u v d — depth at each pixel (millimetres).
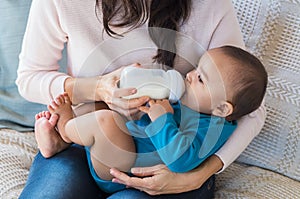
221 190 1333
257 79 1171
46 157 1241
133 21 1166
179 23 1197
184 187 1146
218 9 1222
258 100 1209
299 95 1380
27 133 1479
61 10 1183
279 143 1393
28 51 1257
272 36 1408
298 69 1384
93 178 1212
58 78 1246
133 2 1137
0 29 1503
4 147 1379
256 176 1367
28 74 1271
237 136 1240
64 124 1193
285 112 1390
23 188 1249
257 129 1289
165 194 1146
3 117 1490
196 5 1198
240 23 1428
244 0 1421
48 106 1201
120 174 1115
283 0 1398
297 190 1323
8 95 1521
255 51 1421
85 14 1189
